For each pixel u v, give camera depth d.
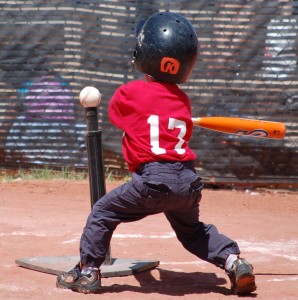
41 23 39.03
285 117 38.50
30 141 39.75
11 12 39.12
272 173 38.94
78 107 39.31
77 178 39.97
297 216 33.22
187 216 17.80
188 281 19.61
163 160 17.06
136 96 17.42
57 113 39.44
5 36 39.25
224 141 38.91
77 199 35.38
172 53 17.56
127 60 39.03
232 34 38.38
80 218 30.03
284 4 38.12
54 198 35.41
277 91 38.44
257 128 19.41
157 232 26.95
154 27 17.77
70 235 25.84
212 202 35.94
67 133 39.53
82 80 39.09
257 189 39.59
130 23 38.88
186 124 17.67
